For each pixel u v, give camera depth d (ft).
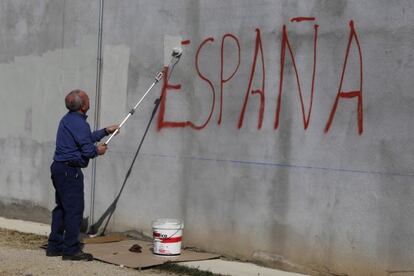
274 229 23.40
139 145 27.86
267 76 23.75
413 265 20.03
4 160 33.81
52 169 24.29
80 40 30.35
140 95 27.94
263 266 23.61
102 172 29.19
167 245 24.52
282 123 23.30
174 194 26.53
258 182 23.91
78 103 24.52
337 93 21.95
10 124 33.58
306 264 22.49
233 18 24.75
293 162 22.98
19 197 33.04
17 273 22.06
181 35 26.45
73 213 24.13
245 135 24.34
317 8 22.44
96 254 24.80
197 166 25.81
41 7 32.12
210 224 25.31
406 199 20.26
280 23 23.40
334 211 21.88
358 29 21.49
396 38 20.65
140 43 27.96
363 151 21.26
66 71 30.96
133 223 27.99
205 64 25.62
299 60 22.89
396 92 20.62
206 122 25.55
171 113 26.73
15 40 33.40
